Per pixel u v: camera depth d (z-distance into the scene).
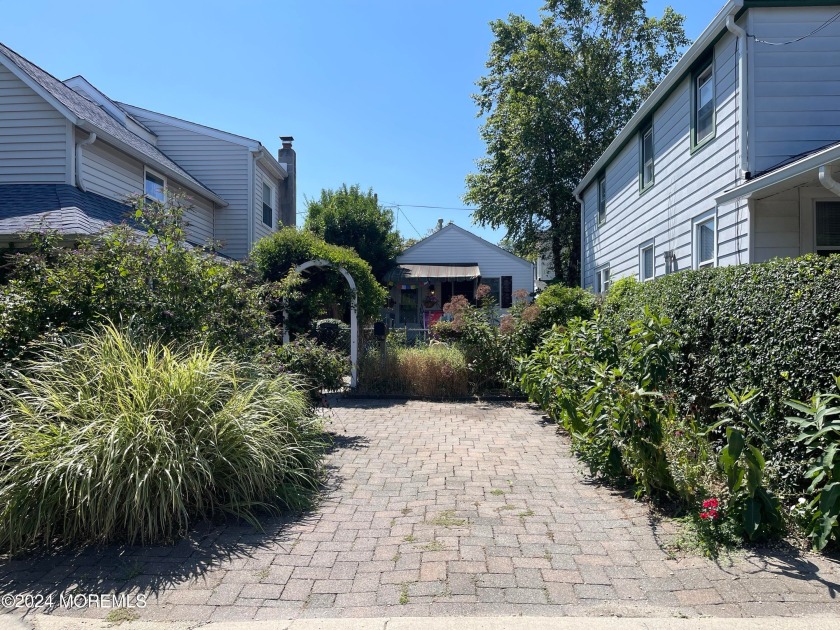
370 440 7.26
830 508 3.54
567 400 6.23
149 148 14.95
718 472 4.49
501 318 11.40
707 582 3.44
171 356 4.95
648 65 23.47
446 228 26.23
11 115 11.07
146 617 3.15
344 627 3.01
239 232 17.41
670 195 11.12
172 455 4.20
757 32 8.13
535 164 22.27
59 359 4.84
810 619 3.03
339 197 24.05
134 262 5.99
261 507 4.70
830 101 8.07
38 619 3.15
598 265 17.17
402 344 12.64
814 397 3.86
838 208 8.08
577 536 4.14
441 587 3.42
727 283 5.62
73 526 4.01
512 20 24.64
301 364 7.57
